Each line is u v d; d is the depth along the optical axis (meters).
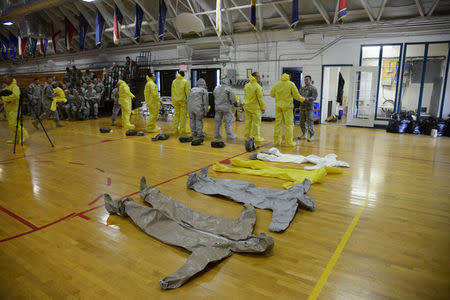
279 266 2.10
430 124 7.70
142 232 2.62
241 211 3.05
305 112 6.92
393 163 4.90
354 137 7.52
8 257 2.23
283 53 10.55
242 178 4.18
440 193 3.53
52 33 14.41
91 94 11.39
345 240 2.46
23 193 3.60
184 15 7.63
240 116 11.04
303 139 7.20
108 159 5.29
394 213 2.99
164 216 2.71
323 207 3.15
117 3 11.20
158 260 2.19
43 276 2.00
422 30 8.14
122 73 12.95
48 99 9.15
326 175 4.28
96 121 10.95
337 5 8.37
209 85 12.37
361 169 4.56
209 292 1.83
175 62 13.25
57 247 2.37
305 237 2.52
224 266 2.11
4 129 9.08
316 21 9.69
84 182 4.00
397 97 8.85
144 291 1.84
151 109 8.23
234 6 9.80
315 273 2.02
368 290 1.84
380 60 8.84
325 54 9.77
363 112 9.76
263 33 10.53
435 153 5.63
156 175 4.32
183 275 1.91
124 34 13.97
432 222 2.78
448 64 8.10
